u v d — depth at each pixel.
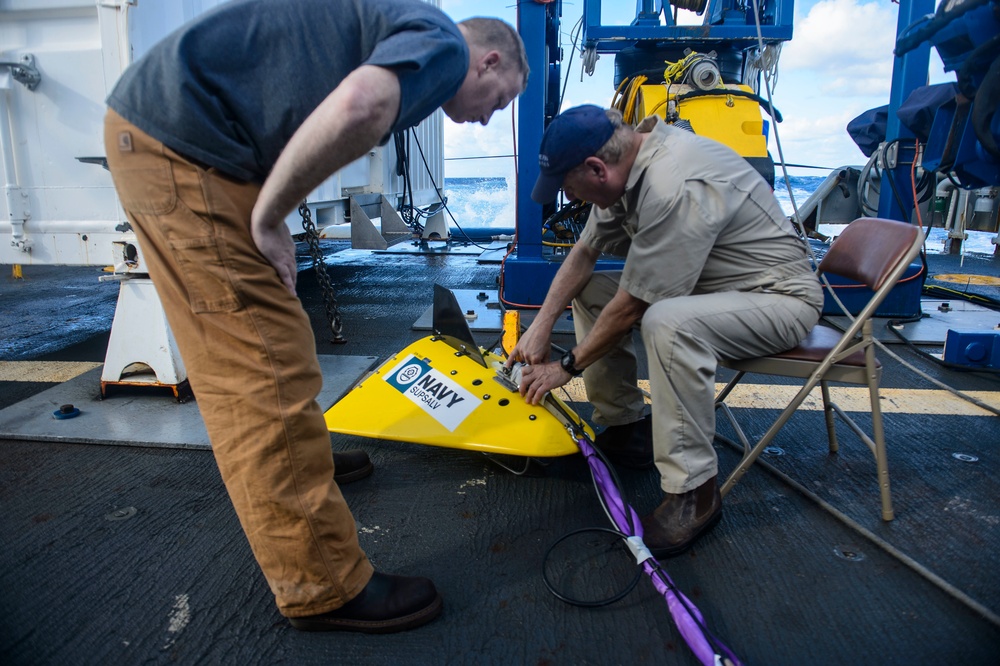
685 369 1.64
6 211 2.66
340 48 1.16
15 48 2.50
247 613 1.51
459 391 2.14
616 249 2.08
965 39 2.14
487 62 1.33
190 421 2.49
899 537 1.79
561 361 1.91
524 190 4.25
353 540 1.41
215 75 1.11
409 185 6.73
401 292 5.17
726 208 1.67
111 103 1.16
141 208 1.15
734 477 1.85
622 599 1.55
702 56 4.12
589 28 4.32
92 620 1.48
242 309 1.21
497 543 1.78
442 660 1.36
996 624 1.46
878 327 3.89
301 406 1.28
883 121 4.62
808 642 1.41
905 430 2.50
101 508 1.93
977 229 7.61
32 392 2.86
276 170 1.09
